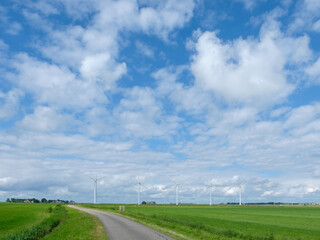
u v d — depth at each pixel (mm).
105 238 25062
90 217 53688
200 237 26406
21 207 125750
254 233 35312
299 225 53688
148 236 26688
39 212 88125
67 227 35844
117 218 53188
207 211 108188
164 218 51156
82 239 24172
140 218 53031
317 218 75625
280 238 31188
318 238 34438
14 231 40844
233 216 78125
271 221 62062
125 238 25234
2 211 93438
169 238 25328
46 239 26500
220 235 30578
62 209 95250
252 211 115000
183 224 41344
